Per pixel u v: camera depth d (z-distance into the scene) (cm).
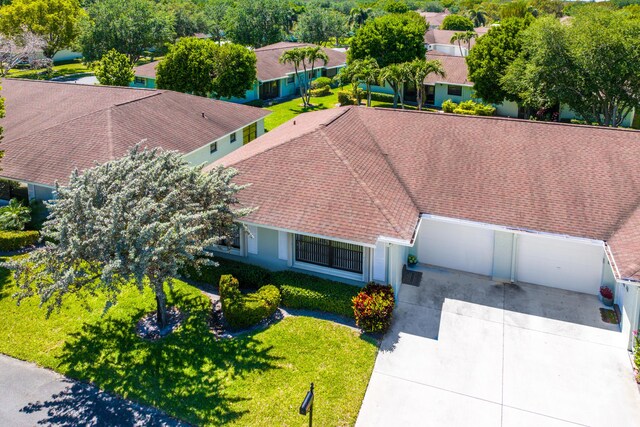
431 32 8050
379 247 1590
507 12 9738
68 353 1409
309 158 1883
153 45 6856
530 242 1736
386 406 1238
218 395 1247
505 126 2080
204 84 4159
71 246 1212
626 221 1573
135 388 1277
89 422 1178
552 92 3319
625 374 1334
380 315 1453
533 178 1797
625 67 3034
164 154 1583
